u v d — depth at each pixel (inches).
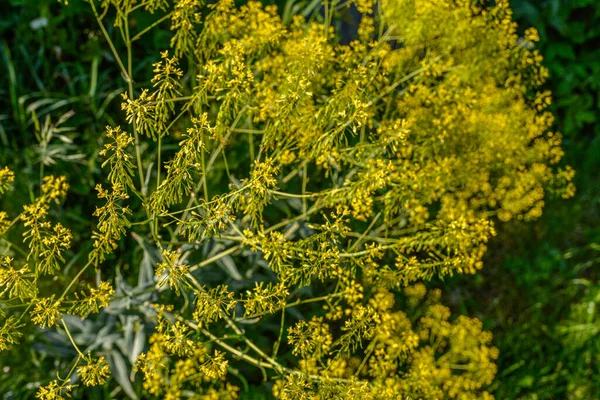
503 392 121.2
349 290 84.6
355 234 95.2
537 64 112.0
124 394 106.1
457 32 104.9
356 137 114.3
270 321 115.3
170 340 76.5
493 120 106.7
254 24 95.3
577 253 149.3
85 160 133.4
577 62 175.2
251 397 105.5
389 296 89.7
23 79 145.0
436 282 134.1
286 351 115.6
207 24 94.9
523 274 140.6
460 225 86.7
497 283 141.6
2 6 149.7
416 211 98.7
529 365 126.1
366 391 78.3
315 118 82.4
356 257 90.8
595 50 175.0
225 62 88.7
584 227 155.4
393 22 104.1
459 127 108.7
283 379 83.4
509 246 147.3
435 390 92.4
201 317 81.6
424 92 104.7
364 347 112.9
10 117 141.7
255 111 92.4
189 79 134.1
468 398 98.8
